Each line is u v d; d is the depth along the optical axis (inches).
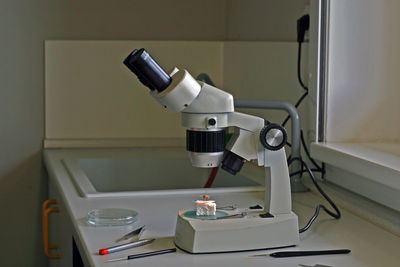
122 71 97.8
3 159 97.0
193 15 101.3
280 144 41.2
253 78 85.2
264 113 79.4
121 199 56.6
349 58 61.3
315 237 43.4
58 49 96.0
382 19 61.2
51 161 82.3
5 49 95.3
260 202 55.9
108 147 96.8
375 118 62.4
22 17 95.6
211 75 100.9
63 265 66.4
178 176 86.9
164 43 98.7
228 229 39.5
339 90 61.6
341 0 60.4
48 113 96.6
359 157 51.6
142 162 85.7
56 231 76.2
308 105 64.3
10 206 98.0
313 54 62.0
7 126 96.6
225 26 102.3
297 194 59.0
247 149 41.3
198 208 41.1
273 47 77.4
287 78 73.0
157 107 99.1
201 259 38.1
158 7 100.1
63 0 96.9
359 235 44.0
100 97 97.7
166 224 47.2
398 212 49.1
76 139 97.2
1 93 95.9
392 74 62.0
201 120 40.2
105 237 43.1
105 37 98.9
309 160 66.6
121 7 98.9
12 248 99.0
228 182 77.7
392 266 36.8
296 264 37.0
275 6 76.7
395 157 51.6
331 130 62.0
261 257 38.6
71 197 57.6
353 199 54.6
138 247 40.7
